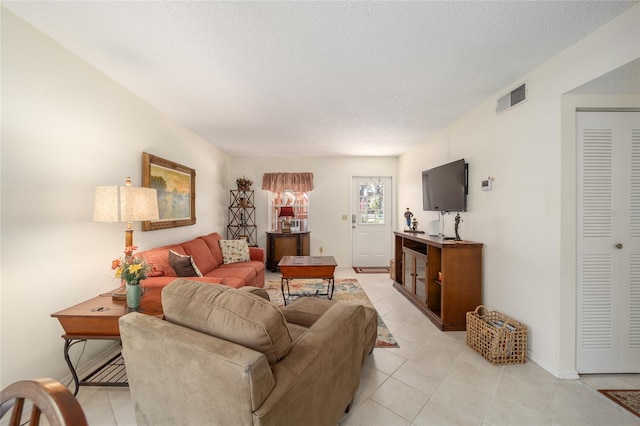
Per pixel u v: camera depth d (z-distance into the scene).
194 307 1.12
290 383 0.98
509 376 1.89
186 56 1.92
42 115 1.67
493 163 2.55
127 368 1.20
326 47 1.81
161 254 2.51
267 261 5.21
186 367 0.99
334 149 4.82
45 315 1.68
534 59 1.95
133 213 1.89
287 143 4.38
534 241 2.07
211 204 4.44
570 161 1.86
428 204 3.73
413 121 3.29
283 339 1.04
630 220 1.89
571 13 1.49
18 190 1.54
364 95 2.56
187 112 2.99
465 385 1.79
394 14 1.50
